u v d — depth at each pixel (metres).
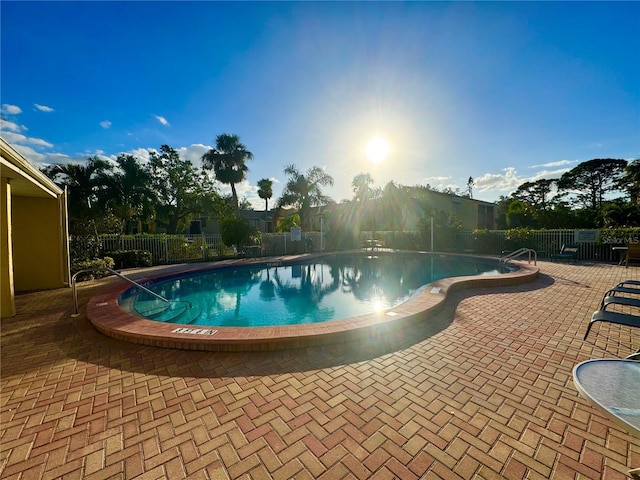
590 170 30.53
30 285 7.76
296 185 22.94
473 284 7.01
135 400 2.59
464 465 1.79
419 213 22.52
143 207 16.78
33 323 4.85
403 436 2.06
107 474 1.77
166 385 2.85
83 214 12.54
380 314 4.52
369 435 2.07
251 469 1.78
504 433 2.07
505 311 5.13
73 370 3.18
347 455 1.89
